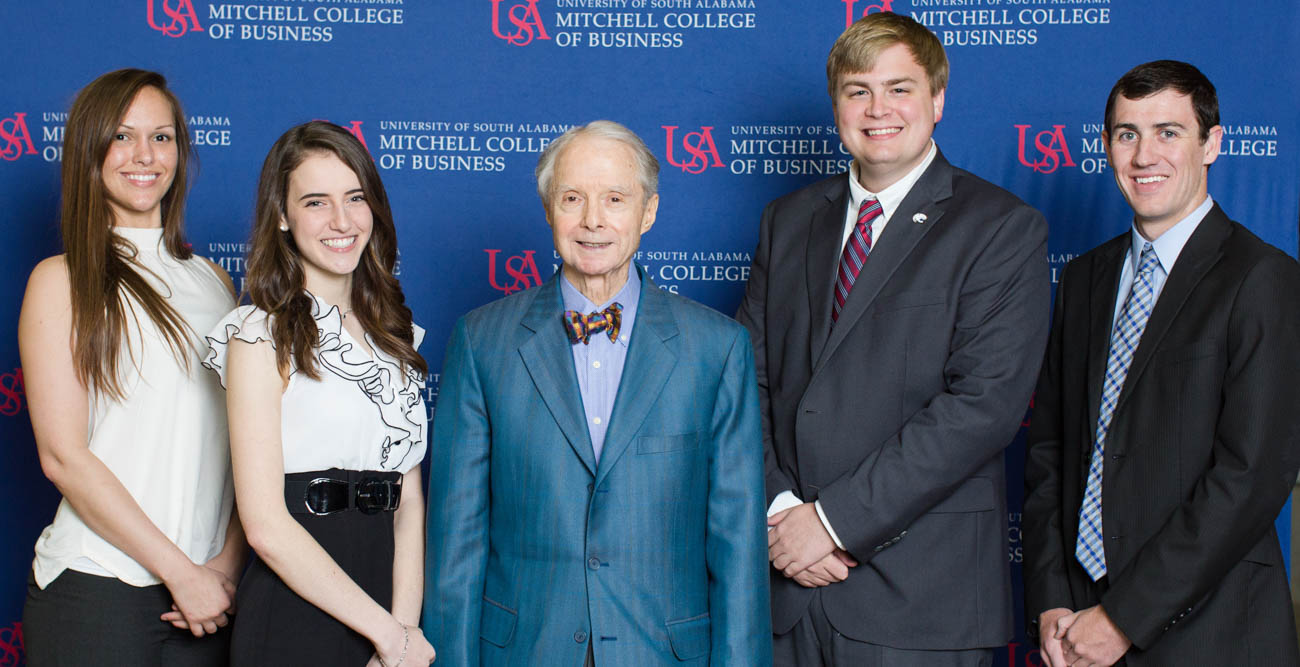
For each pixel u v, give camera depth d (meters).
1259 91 2.83
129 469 1.88
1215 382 1.92
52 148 2.96
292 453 1.74
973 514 2.03
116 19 2.96
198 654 1.94
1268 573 1.95
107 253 1.91
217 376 1.98
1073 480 2.12
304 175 1.78
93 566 1.84
